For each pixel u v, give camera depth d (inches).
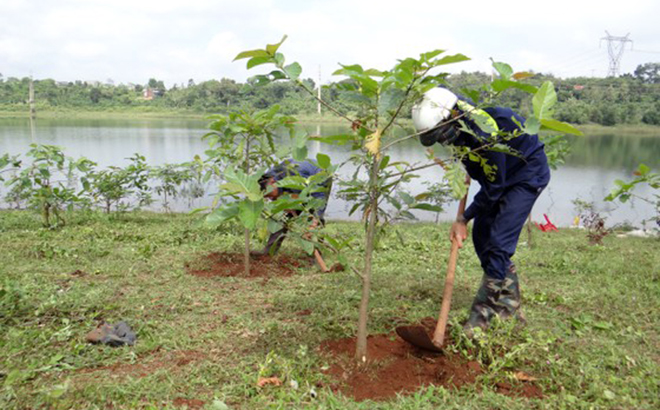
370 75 113.6
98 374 126.3
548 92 105.9
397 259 252.2
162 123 1999.3
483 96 121.7
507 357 124.8
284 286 203.8
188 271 223.3
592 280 217.6
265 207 112.5
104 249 255.3
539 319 165.6
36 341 140.6
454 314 168.9
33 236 281.9
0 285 184.1
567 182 748.6
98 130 1455.5
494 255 150.8
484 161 122.0
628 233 405.4
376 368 129.0
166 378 124.4
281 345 141.0
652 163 975.6
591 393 115.4
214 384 122.8
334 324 151.8
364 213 131.4
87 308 166.9
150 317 165.3
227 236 293.9
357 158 123.2
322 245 121.2
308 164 225.0
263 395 113.9
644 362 132.2
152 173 379.2
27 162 666.2
